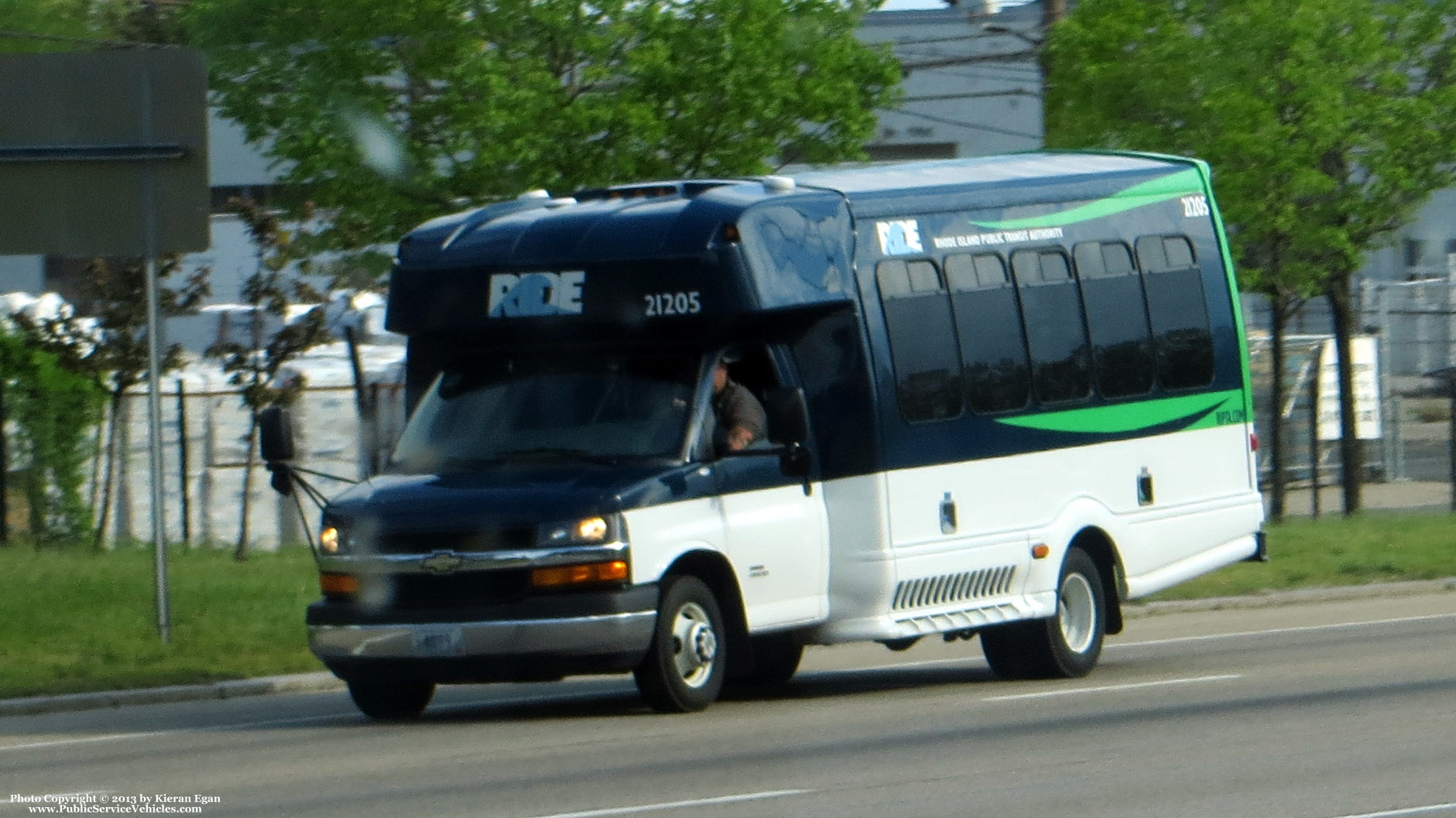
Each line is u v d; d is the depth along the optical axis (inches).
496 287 1653.5
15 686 1886.1
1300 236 3331.7
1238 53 3218.5
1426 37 3366.1
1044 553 1846.7
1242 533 2074.3
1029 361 1860.2
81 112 2135.8
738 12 2984.7
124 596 2395.4
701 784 1225.4
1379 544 2970.0
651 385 1617.9
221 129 5639.8
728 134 3041.3
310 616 1584.6
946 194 1819.6
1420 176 3331.7
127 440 3309.5
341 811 1164.5
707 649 1588.3
